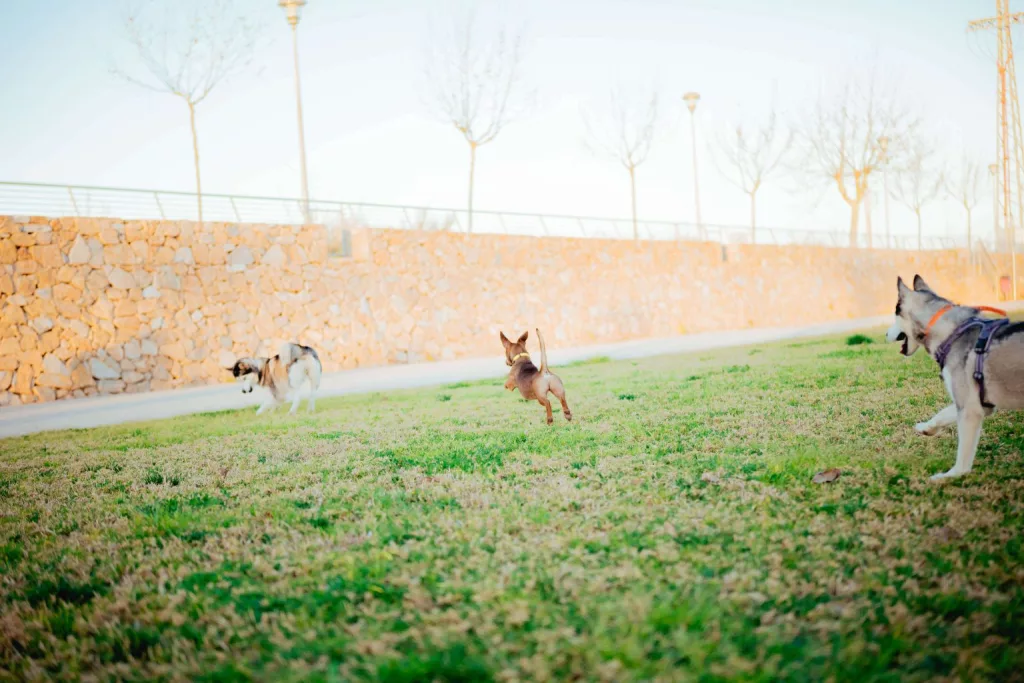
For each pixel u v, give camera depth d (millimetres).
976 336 4738
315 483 5949
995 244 43344
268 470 6578
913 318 5191
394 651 2908
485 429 7941
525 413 9062
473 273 23438
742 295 32312
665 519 4328
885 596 3191
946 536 3828
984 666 2607
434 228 23969
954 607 3072
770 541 3881
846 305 37281
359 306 20734
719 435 6684
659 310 28891
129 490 6215
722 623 2965
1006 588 3238
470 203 29109
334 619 3264
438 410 10078
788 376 10648
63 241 16203
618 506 4641
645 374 13086
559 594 3318
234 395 15188
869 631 2893
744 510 4426
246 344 18625
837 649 2738
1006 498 4391
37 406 15039
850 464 5344
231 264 18547
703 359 15789
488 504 4898
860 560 3559
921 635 2867
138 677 2902
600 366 15938
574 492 5031
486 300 23672
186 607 3527
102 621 3432
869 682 2541
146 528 4902
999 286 43844
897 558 3582
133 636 3250
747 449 6039
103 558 4352
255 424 10031
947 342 4906
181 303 17719
